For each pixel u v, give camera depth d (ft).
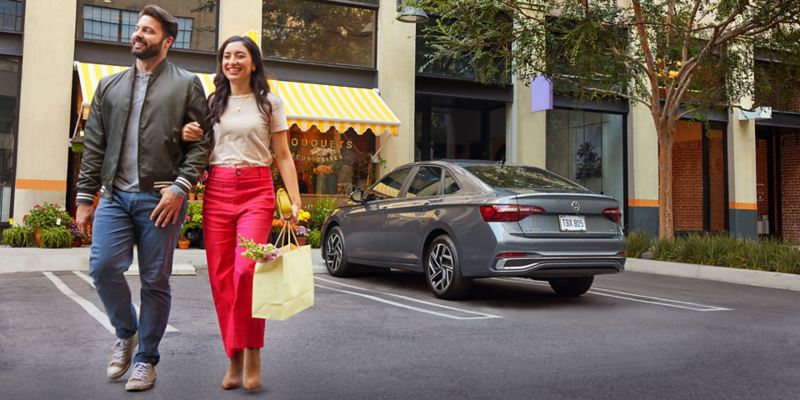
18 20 39.29
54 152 39.11
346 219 30.32
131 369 12.97
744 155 62.13
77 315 18.84
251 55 11.95
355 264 30.83
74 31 40.01
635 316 21.04
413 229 25.52
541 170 25.86
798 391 12.40
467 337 17.12
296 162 45.62
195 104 11.74
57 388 11.69
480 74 42.27
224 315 12.08
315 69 45.98
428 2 41.57
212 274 12.03
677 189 60.18
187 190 11.46
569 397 11.85
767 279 31.09
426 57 49.57
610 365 14.28
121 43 41.27
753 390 12.45
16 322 17.72
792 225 69.92
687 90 44.75
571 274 22.65
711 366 14.32
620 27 40.09
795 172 69.82
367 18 48.34
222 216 11.94
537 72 43.16
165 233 11.64
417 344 16.17
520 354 15.24
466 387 12.39
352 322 19.04
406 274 32.48
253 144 12.00
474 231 22.48
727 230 61.87
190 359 14.02
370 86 47.67
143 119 11.46
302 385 12.30
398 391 12.05
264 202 12.01
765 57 53.67
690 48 42.22
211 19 43.93
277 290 10.85
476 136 54.44
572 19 38.70
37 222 36.78
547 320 19.99
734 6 36.78
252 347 11.71
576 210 22.59
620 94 43.52
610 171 57.21
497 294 26.03
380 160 47.24
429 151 52.60
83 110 35.68
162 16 11.56
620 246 23.27
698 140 61.52
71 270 30.73
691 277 34.78
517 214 21.79
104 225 11.49
